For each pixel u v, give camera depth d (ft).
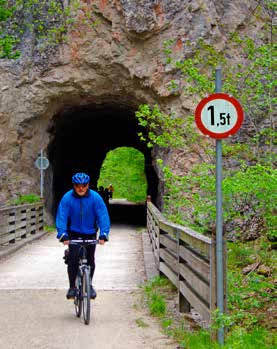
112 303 27.99
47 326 23.00
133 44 69.00
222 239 18.66
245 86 35.32
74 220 23.77
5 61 73.20
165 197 33.65
